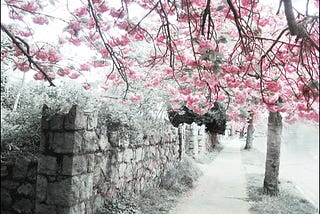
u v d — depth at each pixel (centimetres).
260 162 1697
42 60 499
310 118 419
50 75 525
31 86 623
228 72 450
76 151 438
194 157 1530
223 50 429
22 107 554
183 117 1455
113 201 571
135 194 691
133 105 776
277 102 502
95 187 516
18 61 502
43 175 443
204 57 369
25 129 489
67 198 426
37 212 440
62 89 604
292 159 1617
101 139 536
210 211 688
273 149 868
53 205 432
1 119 488
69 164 430
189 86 570
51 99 553
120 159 615
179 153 1158
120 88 773
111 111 620
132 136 669
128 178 659
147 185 781
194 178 1046
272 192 857
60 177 433
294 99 486
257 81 508
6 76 599
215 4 479
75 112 434
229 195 852
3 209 465
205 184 1002
